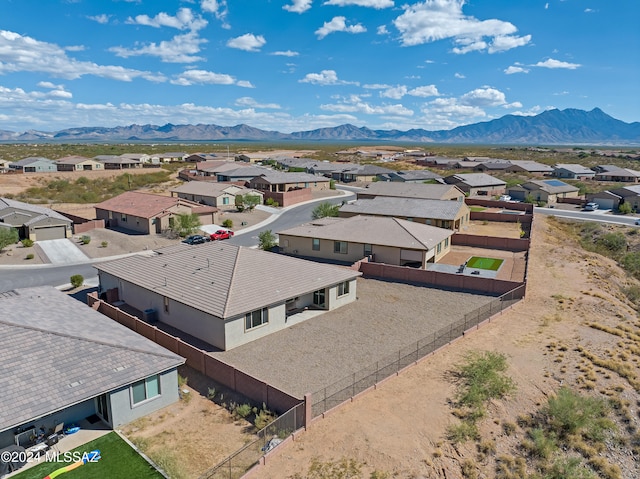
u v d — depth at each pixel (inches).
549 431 752.3
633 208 3122.5
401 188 2839.6
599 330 1117.1
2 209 2039.9
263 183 3523.6
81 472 643.5
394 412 775.1
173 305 1144.2
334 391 844.0
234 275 1147.9
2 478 629.9
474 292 1414.9
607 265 1831.9
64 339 798.5
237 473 640.4
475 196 3535.9
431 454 682.2
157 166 5354.3
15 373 707.4
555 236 2326.5
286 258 1309.1
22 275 1614.2
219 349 1037.8
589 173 4793.3
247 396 836.0
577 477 662.5
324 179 3905.0
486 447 704.4
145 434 740.7
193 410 809.5
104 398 755.4
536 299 1332.4
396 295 1400.1
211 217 2470.5
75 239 2129.7
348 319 1214.9
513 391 837.2
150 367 789.2
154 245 2046.0
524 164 5329.7
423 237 1734.7
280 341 1080.2
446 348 1016.9
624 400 823.1
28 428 692.1
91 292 1444.4
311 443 698.8
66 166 4616.1
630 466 704.4
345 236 1779.0
